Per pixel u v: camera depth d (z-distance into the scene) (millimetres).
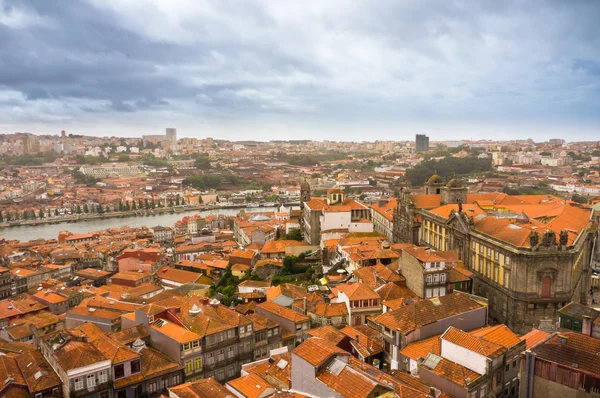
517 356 79625
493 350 75000
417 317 92188
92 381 91875
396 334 90188
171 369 100375
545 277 123375
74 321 140375
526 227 136250
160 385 99062
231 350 109312
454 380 72188
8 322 161750
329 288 151500
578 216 168125
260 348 114875
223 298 156250
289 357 90062
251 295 154500
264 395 78250
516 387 80125
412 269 130625
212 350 105875
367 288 127125
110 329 133875
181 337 102938
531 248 122500
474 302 99438
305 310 129500
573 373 64875
